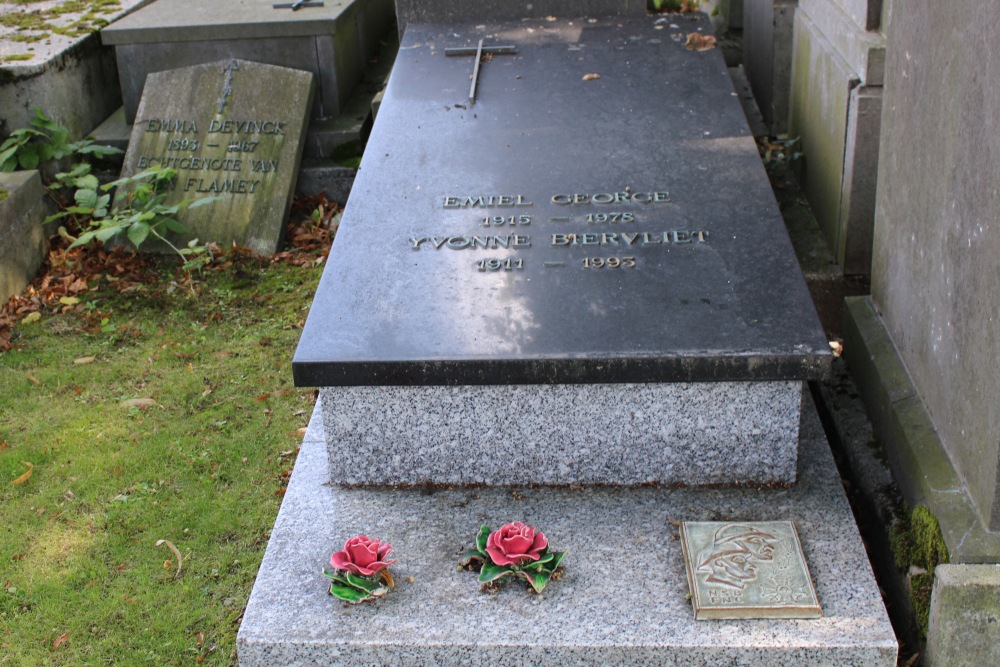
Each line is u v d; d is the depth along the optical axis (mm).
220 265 5539
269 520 3768
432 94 5094
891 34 3535
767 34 5707
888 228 3674
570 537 3223
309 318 3467
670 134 4562
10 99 5895
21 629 3336
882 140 3699
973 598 2807
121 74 6270
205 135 5906
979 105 2789
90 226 5648
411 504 3412
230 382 4594
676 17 5973
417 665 2908
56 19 6695
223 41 6129
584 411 3348
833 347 4320
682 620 2900
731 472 3412
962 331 2975
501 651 2873
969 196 2881
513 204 4062
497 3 6059
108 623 3355
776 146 5473
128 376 4672
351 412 3406
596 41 5660
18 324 5098
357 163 6027
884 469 3439
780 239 3748
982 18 2754
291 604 3035
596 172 4270
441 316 3439
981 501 2896
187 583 3496
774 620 2889
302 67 6168
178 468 4055
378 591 3012
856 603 2926
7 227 5254
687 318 3363
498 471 3473
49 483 4004
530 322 3381
